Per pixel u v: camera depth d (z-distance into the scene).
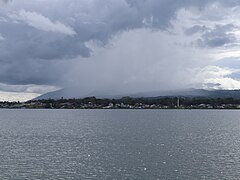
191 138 102.94
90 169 57.25
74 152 74.31
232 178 51.47
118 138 102.94
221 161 63.50
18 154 71.75
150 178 51.69
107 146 84.19
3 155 70.50
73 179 51.19
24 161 63.94
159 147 82.31
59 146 84.19
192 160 64.62
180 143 90.19
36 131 130.25
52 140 97.75
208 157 67.81
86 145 86.12
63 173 54.66
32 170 56.62
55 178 51.75
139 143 90.19
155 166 59.38
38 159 65.94
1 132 126.00
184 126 157.38
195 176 52.66
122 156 69.12
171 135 112.31
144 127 151.00
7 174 54.06
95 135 113.06
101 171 55.88
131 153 72.94
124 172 55.22
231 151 75.75
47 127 153.00
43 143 90.50
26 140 98.00
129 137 105.94
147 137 105.81
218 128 145.38
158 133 119.88
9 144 88.38
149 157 67.94
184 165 60.12
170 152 74.31
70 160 64.88
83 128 146.00
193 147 82.31
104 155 70.38
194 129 139.25
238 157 67.75
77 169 57.25
